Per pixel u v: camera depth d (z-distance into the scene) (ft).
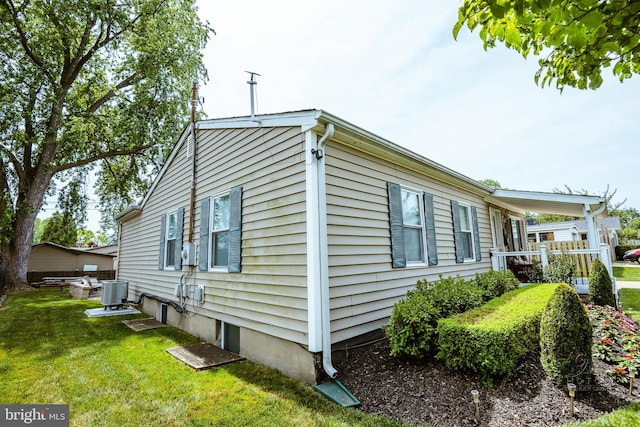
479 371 11.07
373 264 15.52
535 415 9.09
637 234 97.81
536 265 26.86
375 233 15.97
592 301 20.45
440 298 14.16
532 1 5.24
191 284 21.17
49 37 46.06
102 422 10.03
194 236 21.59
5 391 12.32
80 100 55.16
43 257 75.41
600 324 15.02
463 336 11.15
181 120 57.98
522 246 39.99
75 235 91.50
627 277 42.55
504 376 10.81
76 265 78.95
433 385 10.93
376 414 9.87
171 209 25.36
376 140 15.34
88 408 10.94
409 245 18.93
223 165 19.12
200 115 59.00
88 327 23.47
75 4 45.19
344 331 13.55
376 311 15.29
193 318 20.72
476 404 9.11
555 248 39.32
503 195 27.32
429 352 12.91
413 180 19.79
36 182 50.19
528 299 15.53
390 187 17.37
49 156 50.88
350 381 11.93
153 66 52.90
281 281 13.92
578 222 77.25
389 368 12.47
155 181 28.60
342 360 13.30
